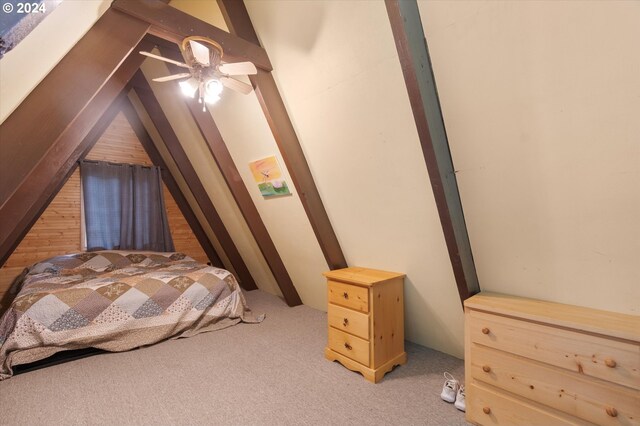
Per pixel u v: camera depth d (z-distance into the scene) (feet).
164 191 16.24
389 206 6.91
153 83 10.96
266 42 6.76
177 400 6.03
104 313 8.48
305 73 6.51
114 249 14.40
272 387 6.44
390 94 5.49
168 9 5.55
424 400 5.92
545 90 4.06
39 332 7.62
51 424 5.38
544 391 4.50
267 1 6.18
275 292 14.52
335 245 8.85
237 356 7.92
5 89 3.73
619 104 3.64
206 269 11.35
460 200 5.66
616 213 4.16
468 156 5.18
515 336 4.78
